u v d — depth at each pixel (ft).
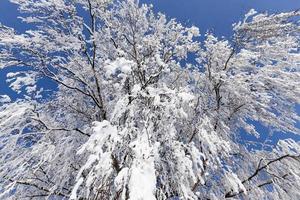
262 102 25.13
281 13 22.91
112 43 26.50
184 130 22.56
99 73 24.89
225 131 23.75
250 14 23.88
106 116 23.29
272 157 24.21
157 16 27.50
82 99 25.79
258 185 23.03
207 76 25.45
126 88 19.72
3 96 21.76
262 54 25.34
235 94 24.72
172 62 25.72
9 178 20.04
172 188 18.58
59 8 24.54
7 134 21.52
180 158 17.30
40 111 23.89
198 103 21.94
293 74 24.06
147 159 15.31
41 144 20.62
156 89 18.31
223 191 23.26
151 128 17.58
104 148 16.55
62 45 24.82
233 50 24.99
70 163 21.56
